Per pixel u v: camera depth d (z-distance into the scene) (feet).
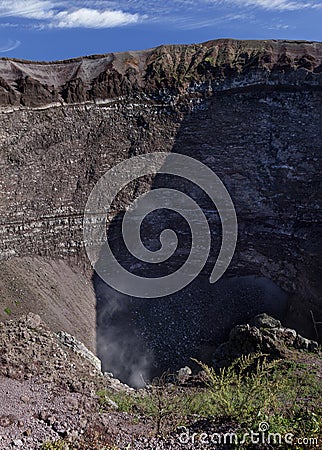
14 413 28.45
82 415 28.76
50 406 29.86
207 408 30.48
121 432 27.30
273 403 28.53
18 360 37.22
